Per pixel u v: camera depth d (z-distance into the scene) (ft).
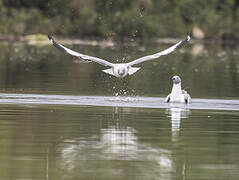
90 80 78.07
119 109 53.72
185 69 95.45
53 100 58.23
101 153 37.91
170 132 44.11
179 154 37.88
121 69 49.67
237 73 89.92
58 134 42.68
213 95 64.49
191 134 43.57
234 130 45.14
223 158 37.11
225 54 126.41
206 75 86.69
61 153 37.68
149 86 73.15
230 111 53.83
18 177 32.63
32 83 72.38
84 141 40.81
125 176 33.42
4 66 92.99
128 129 44.83
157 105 56.39
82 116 49.70
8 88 66.69
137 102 58.18
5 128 44.27
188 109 54.54
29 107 53.62
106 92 66.08
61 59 110.42
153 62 106.73
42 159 36.27
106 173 33.91
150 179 32.99
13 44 139.85
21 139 40.93
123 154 37.68
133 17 149.18
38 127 44.88
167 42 148.46
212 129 45.37
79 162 35.81
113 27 148.25
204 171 34.50
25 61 102.58
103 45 134.51
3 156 36.63
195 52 131.75
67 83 73.77
